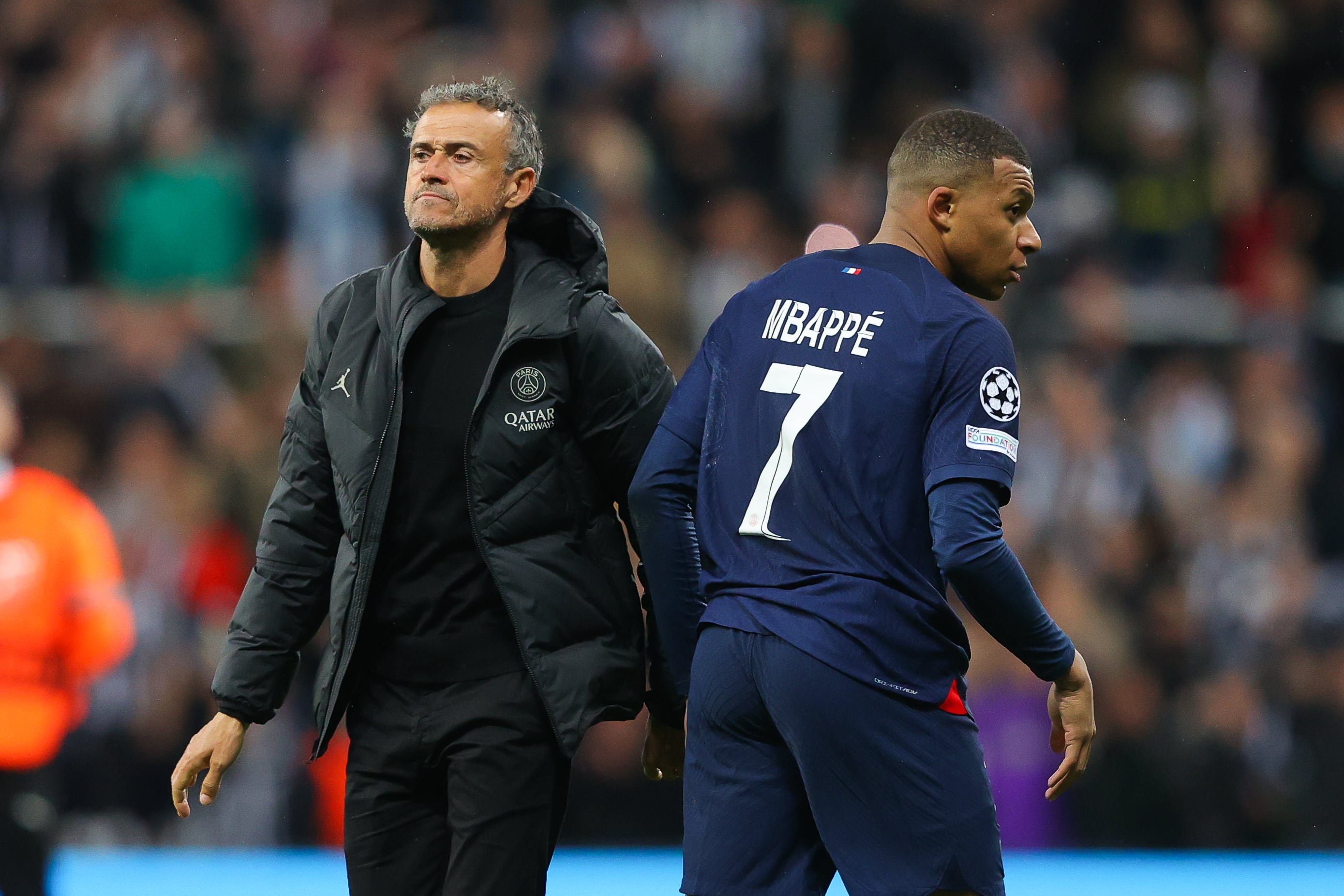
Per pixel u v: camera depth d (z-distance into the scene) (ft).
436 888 42.65
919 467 37.52
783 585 37.73
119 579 69.82
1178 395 120.57
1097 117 135.64
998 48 139.44
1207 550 111.96
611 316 41.93
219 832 98.99
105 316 116.78
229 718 41.93
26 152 126.31
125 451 110.32
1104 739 100.17
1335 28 140.87
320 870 85.46
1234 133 136.87
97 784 99.60
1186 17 140.26
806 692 36.99
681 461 40.16
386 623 41.73
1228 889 81.92
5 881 64.95
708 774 39.01
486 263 41.86
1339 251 134.82
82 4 132.26
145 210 122.01
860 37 139.44
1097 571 109.19
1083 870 87.40
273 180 126.52
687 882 38.96
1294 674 106.93
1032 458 113.29
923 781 37.24
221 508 108.27
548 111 132.57
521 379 40.98
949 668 37.96
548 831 41.75
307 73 132.67
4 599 65.72
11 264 124.06
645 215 124.88
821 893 38.96
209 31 134.72
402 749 41.81
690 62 135.95
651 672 43.21
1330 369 127.03
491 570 40.83
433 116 41.45
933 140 39.73
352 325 42.37
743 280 125.29
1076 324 123.24
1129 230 132.36
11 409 68.85
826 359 38.34
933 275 38.65
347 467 41.14
